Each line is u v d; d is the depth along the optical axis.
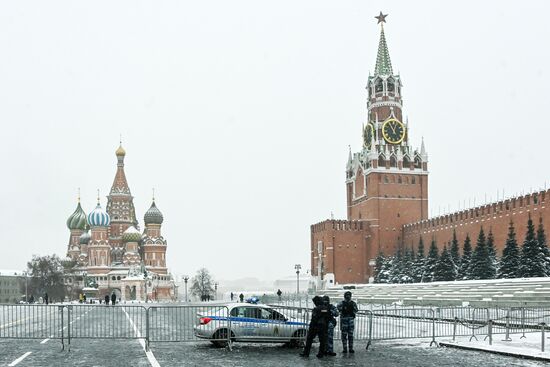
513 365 19.41
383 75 151.88
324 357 21.77
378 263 132.75
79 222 185.75
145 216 172.38
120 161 180.50
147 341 24.17
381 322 35.94
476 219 113.44
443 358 21.38
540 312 42.34
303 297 100.56
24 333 31.81
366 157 147.25
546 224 93.44
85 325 38.06
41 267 157.75
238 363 20.16
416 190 145.12
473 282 69.88
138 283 149.25
